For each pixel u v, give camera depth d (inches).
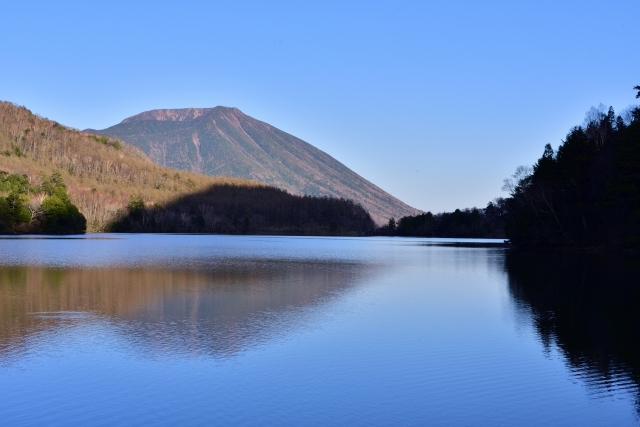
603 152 3585.1
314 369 941.2
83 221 7145.7
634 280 2030.0
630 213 3282.5
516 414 770.8
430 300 1640.0
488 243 6505.9
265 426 721.6
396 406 788.6
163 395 820.0
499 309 1483.8
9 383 864.3
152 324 1263.5
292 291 1819.6
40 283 1932.8
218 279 2135.8
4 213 6033.5
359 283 2059.5
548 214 4028.1
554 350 1063.0
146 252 3722.9
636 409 788.0
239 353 1031.6
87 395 818.2
